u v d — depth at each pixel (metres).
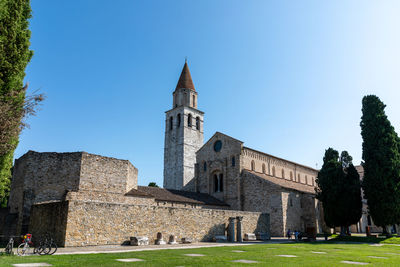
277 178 61.09
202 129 80.44
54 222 27.20
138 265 13.58
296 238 41.62
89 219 26.89
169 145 77.81
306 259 16.91
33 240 29.34
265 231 43.59
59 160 34.66
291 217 49.16
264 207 49.94
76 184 33.84
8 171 25.66
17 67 22.61
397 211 39.16
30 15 24.88
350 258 17.72
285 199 48.88
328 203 43.66
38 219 29.72
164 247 26.17
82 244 26.03
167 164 76.69
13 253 18.22
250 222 41.69
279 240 39.47
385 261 16.58
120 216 28.97
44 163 34.31
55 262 14.38
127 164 38.84
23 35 23.58
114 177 37.09
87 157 35.12
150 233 30.81
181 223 33.66
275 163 63.28
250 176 53.28
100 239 27.25
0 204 48.38
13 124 18.97
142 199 39.38
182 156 73.06
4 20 22.27
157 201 43.06
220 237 36.22
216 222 37.53
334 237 42.91
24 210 32.34
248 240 38.66
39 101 20.20
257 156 59.00
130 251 21.14
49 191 33.53
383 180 40.22
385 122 42.06
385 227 40.75
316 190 47.94
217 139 60.53
